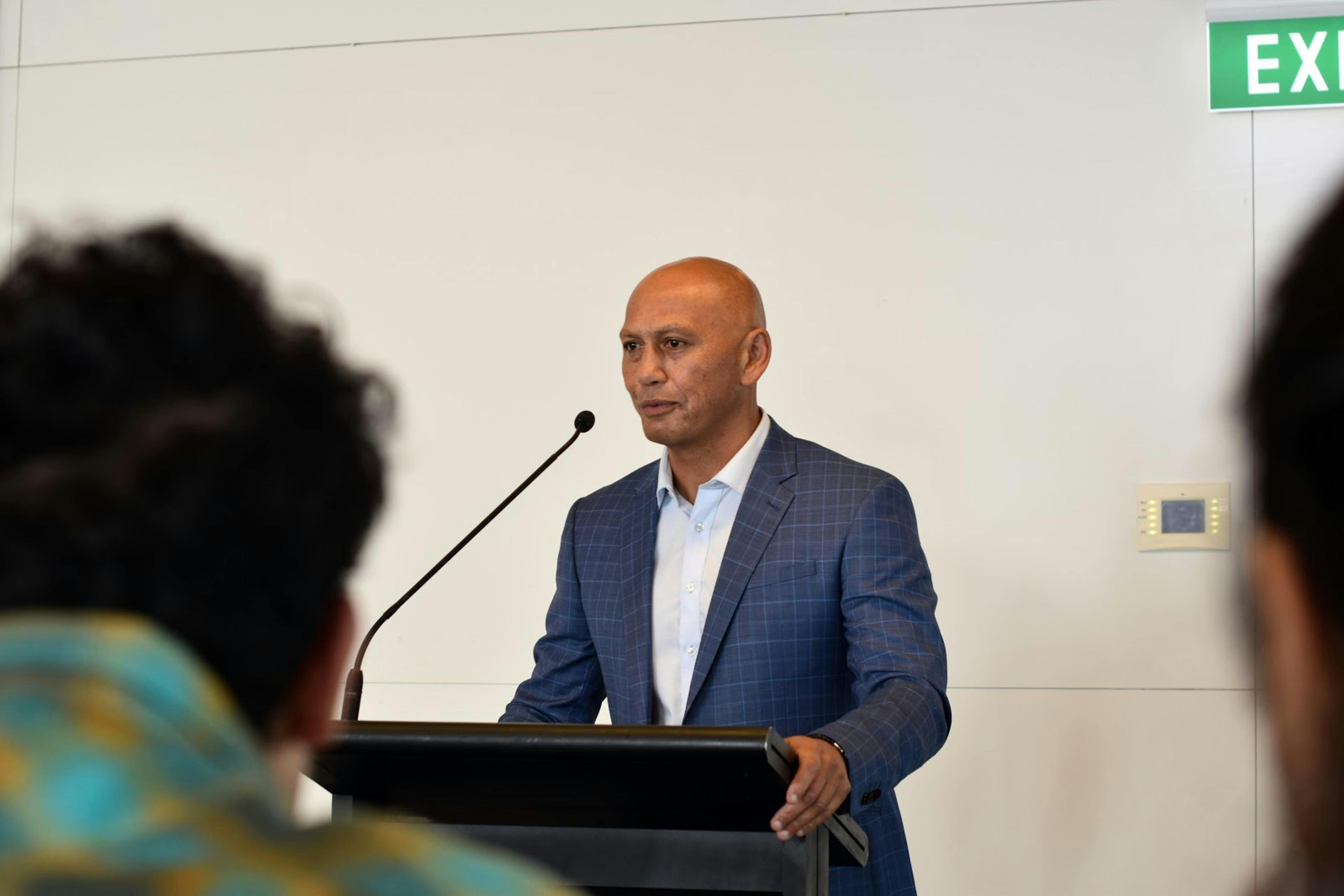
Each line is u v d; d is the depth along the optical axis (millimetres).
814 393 3746
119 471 422
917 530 2451
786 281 3805
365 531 491
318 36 4188
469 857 433
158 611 425
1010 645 3572
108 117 4293
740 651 2352
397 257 4074
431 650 3916
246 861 385
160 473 426
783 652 2340
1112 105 3670
